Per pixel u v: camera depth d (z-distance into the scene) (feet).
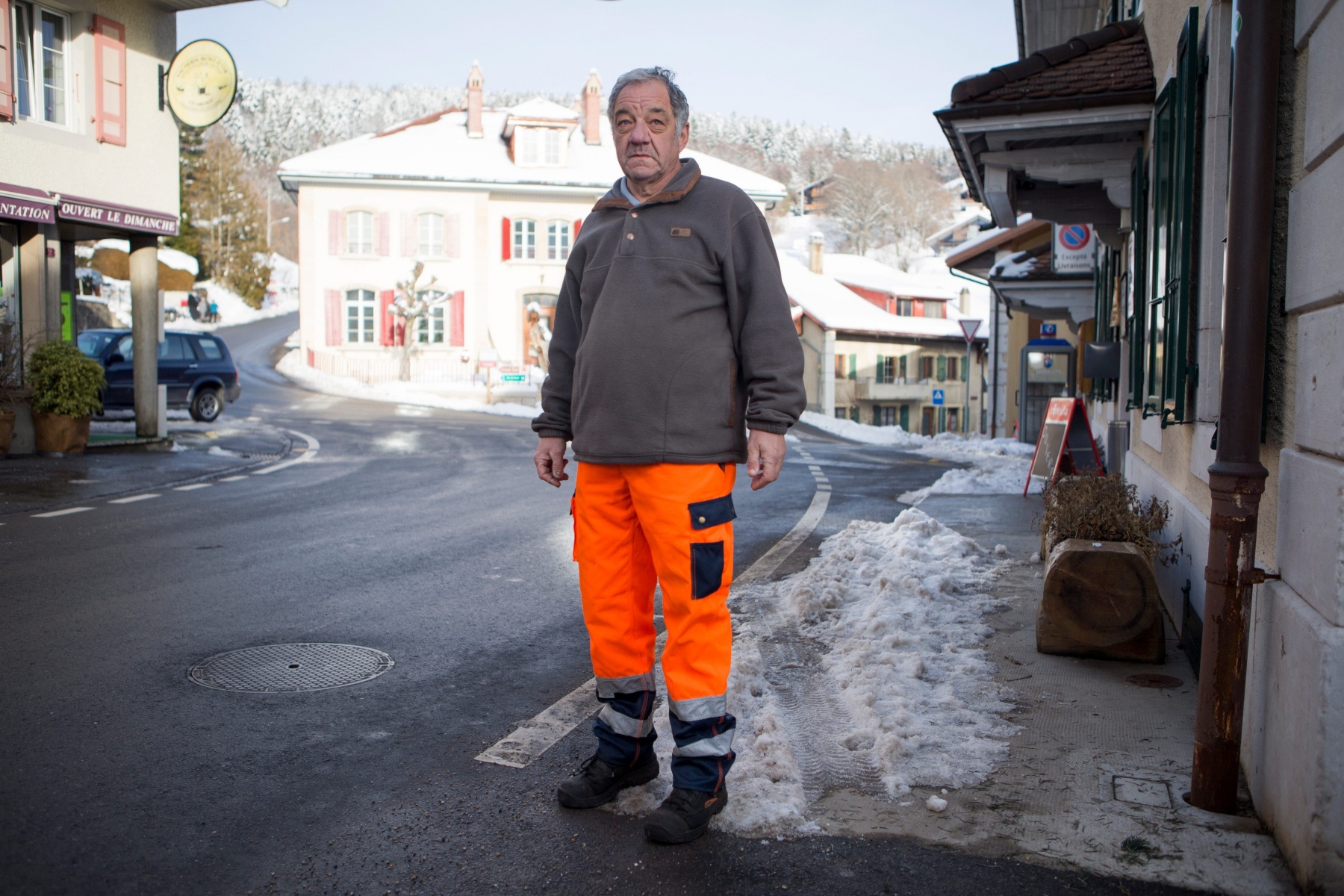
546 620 17.51
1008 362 93.71
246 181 271.69
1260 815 9.39
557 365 10.36
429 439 60.34
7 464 38.52
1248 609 9.36
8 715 12.12
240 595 18.76
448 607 18.31
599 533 9.69
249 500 32.40
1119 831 9.18
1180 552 16.10
